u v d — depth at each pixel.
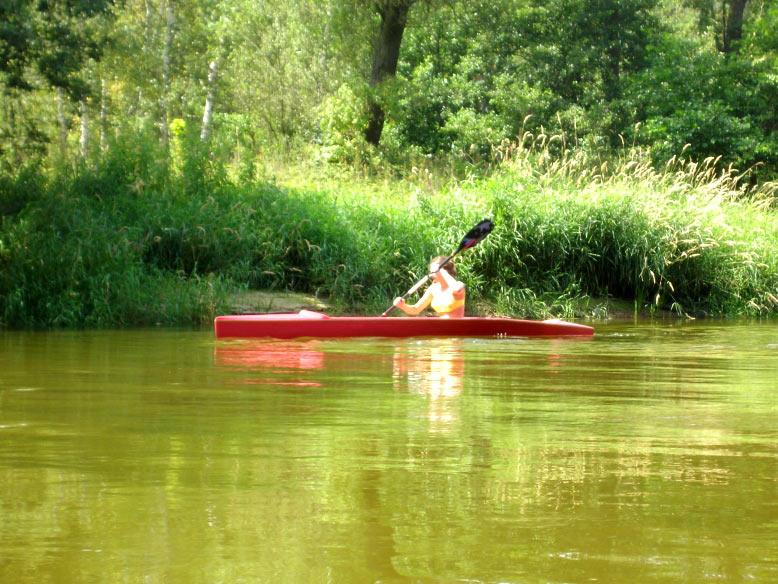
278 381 5.70
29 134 14.77
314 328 8.78
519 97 32.19
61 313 10.76
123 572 2.21
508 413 4.51
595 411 4.59
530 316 13.03
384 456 3.50
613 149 28.77
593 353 7.63
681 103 24.75
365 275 13.14
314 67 30.62
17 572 2.21
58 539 2.46
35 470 3.25
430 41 36.09
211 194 13.87
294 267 13.23
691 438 3.89
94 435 3.89
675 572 2.21
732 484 3.07
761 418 4.39
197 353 7.40
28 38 13.95
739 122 24.06
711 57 25.58
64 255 11.27
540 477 3.17
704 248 14.32
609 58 35.00
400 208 14.55
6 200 12.74
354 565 2.26
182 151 14.44
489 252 13.71
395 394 5.15
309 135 29.61
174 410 4.55
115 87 33.09
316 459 3.44
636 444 3.75
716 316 13.72
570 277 13.94
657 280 14.34
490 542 2.44
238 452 3.56
